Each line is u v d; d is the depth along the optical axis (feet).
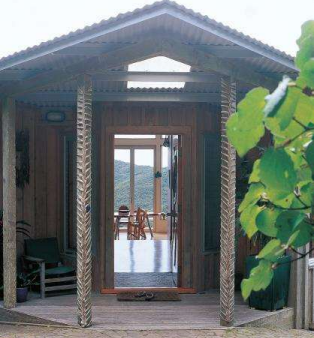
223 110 17.88
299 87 2.39
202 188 24.11
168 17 15.84
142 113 23.68
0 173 23.44
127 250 35.76
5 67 17.66
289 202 2.77
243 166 22.66
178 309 20.52
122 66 17.83
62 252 25.71
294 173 2.48
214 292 23.89
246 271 19.67
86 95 17.67
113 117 23.65
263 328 18.85
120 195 55.98
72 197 25.59
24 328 18.70
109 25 15.89
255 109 2.37
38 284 22.63
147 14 15.55
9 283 20.24
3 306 20.44
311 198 2.67
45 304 21.08
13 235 20.38
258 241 22.27
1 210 22.98
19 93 19.66
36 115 25.30
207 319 18.99
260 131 2.44
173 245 30.40
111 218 23.70
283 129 2.33
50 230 25.75
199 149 23.95
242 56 17.30
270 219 2.81
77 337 16.96
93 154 24.08
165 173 55.26
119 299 21.97
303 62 2.49
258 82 18.34
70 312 19.76
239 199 22.82
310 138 2.56
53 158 25.68
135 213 45.85
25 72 19.47
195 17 15.79
